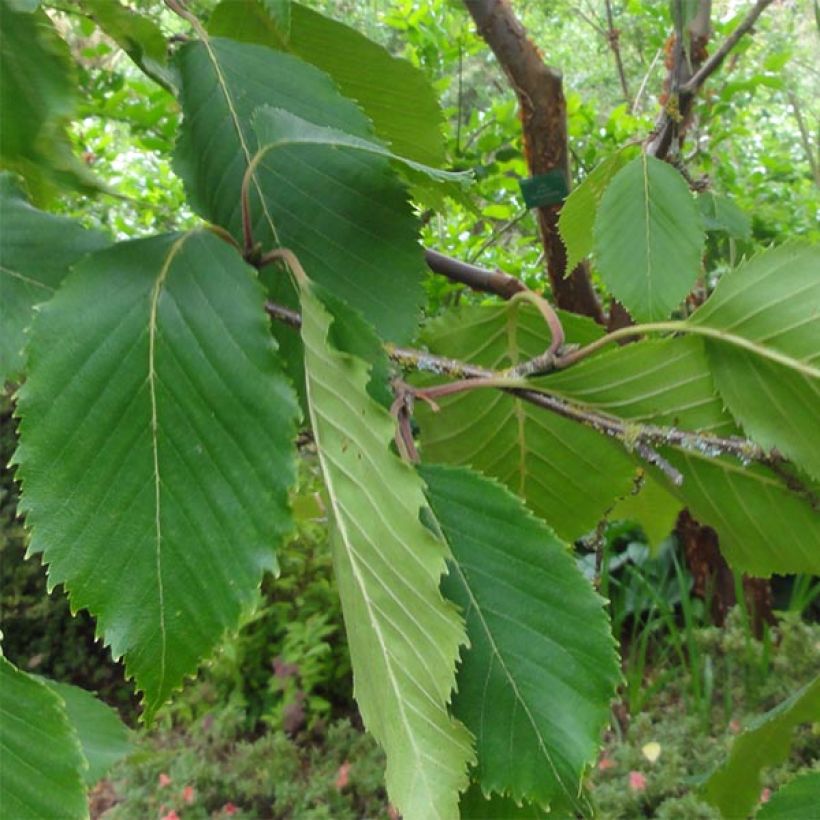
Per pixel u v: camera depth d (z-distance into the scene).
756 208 1.38
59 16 0.45
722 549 0.39
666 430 0.33
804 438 0.31
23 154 0.30
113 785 1.45
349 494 0.24
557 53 2.20
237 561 0.23
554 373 0.32
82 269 0.25
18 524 1.90
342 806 1.35
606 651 0.26
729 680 1.45
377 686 0.25
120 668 1.93
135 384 0.24
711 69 0.59
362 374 0.23
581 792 0.26
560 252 0.81
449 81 1.23
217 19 0.41
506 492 0.28
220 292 0.25
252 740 1.65
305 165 0.35
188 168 0.35
